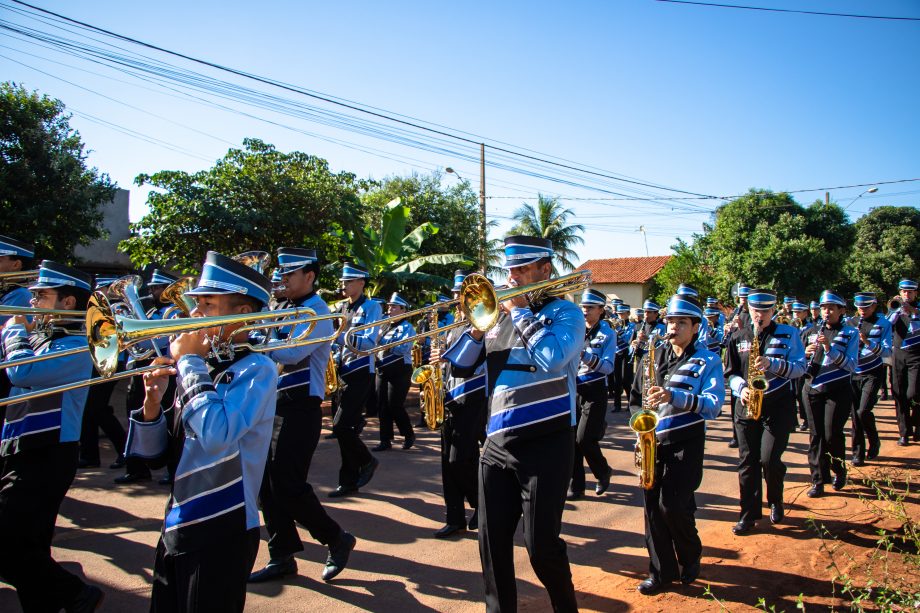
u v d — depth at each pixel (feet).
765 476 19.07
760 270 82.64
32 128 35.65
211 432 7.97
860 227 139.03
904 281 30.76
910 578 14.48
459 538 17.56
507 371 11.76
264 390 8.95
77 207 36.55
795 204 87.81
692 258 96.48
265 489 14.61
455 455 17.33
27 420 11.62
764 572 15.46
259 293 9.44
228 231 44.60
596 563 16.21
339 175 49.73
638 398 37.35
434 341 17.80
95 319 8.78
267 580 14.49
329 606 13.37
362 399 21.30
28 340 12.13
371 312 21.67
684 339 15.48
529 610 13.51
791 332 19.25
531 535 10.99
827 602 13.82
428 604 13.60
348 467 21.38
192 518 8.49
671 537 14.47
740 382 18.07
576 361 12.12
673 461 14.43
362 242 46.78
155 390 8.75
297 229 46.09
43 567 11.47
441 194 65.98
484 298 11.80
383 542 17.13
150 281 24.39
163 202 42.73
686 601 13.93
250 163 45.68
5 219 34.14
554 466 11.17
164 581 8.77
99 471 23.91
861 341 26.86
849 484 23.32
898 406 30.68
